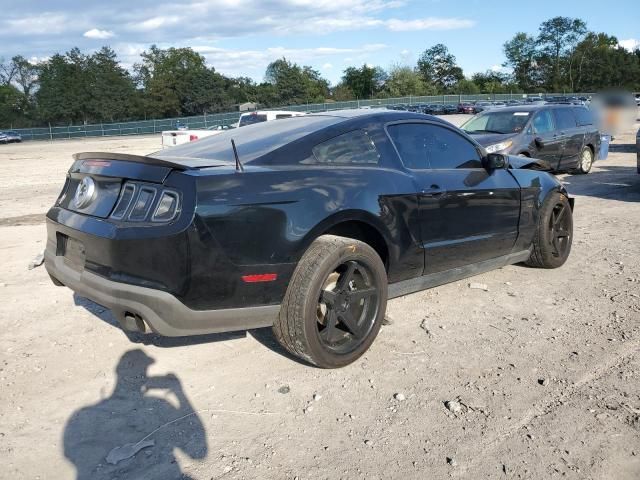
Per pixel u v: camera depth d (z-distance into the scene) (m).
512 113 11.69
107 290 3.11
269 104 105.31
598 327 4.17
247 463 2.70
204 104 96.31
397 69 103.56
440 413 3.09
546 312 4.48
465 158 4.55
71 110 89.25
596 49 109.75
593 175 12.66
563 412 3.07
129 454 2.78
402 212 3.81
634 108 13.95
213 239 2.99
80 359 3.78
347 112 4.23
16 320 4.44
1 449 2.83
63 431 2.98
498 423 2.99
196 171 3.09
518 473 2.59
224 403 3.22
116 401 3.27
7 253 6.53
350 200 3.51
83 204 3.43
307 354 3.39
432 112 61.78
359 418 3.05
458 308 4.59
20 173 17.25
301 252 3.28
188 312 3.02
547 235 5.31
